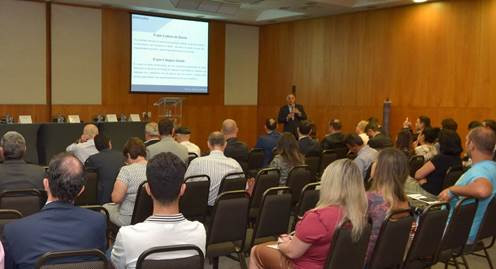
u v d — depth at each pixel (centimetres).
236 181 400
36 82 930
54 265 180
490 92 813
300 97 1142
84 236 204
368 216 259
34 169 346
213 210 317
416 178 449
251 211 419
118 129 904
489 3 810
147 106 1063
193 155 523
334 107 1067
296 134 884
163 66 1076
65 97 961
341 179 242
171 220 207
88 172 419
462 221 321
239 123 1218
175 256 201
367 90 1002
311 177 478
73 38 962
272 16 1126
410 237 331
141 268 193
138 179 362
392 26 954
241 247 336
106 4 966
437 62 885
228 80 1191
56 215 202
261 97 1237
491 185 330
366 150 508
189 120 1130
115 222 367
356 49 1020
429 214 297
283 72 1180
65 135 840
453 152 435
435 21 886
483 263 434
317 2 913
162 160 207
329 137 673
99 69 997
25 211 305
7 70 895
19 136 343
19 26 903
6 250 198
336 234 232
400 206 293
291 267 251
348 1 938
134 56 1036
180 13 1069
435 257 316
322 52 1090
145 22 1044
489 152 345
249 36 1217
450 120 616
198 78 1133
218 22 1161
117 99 1023
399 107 946
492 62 810
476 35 830
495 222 346
